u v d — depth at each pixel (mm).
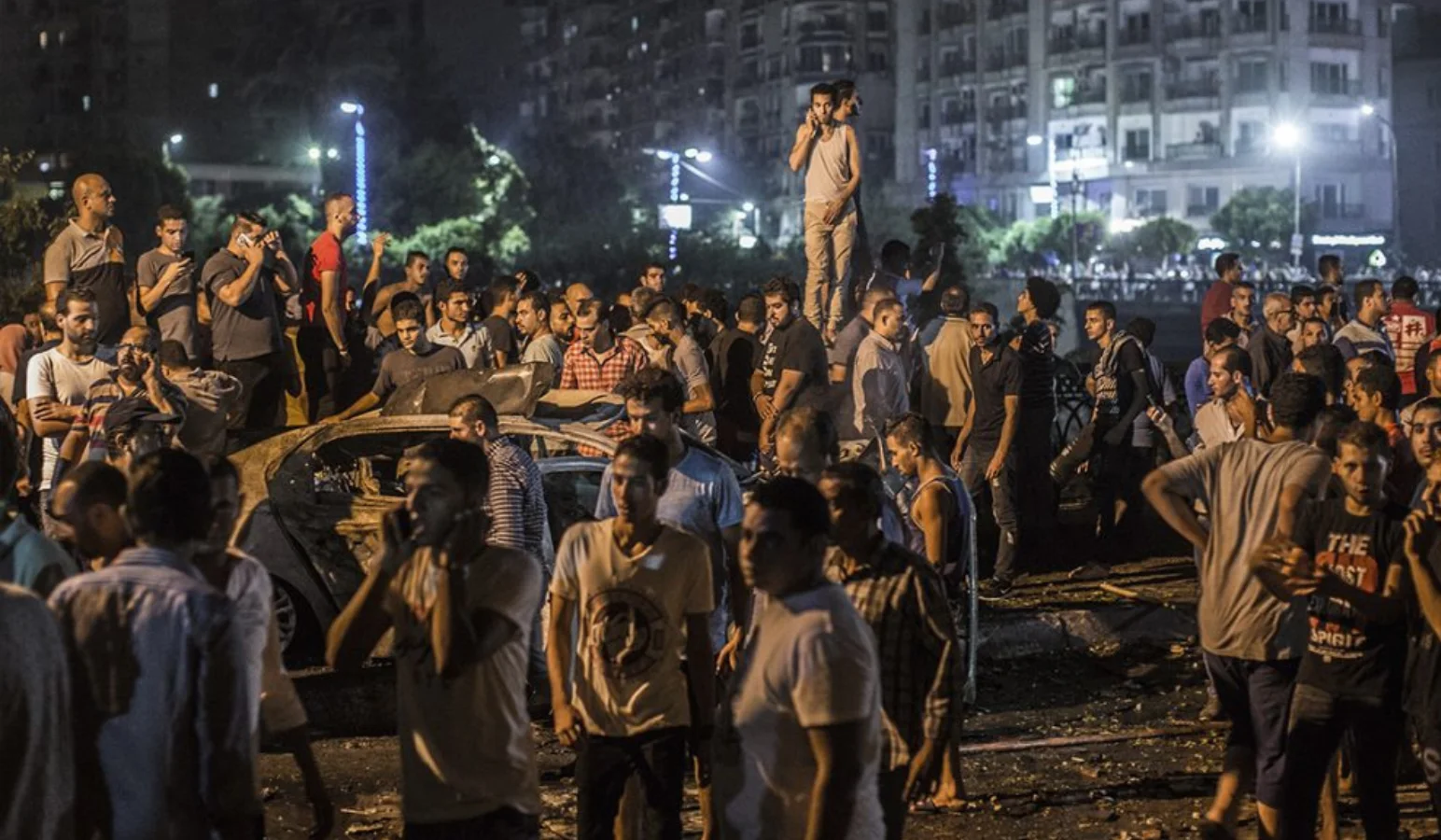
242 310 11805
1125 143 95688
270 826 7180
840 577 5262
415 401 9320
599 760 5484
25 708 3982
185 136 122938
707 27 132375
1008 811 7328
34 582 4801
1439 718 5621
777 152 122438
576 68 156500
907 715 5176
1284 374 6230
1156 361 12422
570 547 5543
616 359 10828
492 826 4750
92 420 8258
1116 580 11953
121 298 11352
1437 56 93750
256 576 4609
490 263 23078
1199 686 9695
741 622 6441
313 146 93000
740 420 11297
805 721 4359
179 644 4191
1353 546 5703
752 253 62875
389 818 7320
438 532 4605
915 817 7285
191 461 4324
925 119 110438
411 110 75875
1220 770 7977
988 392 11156
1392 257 79188
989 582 11672
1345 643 5727
